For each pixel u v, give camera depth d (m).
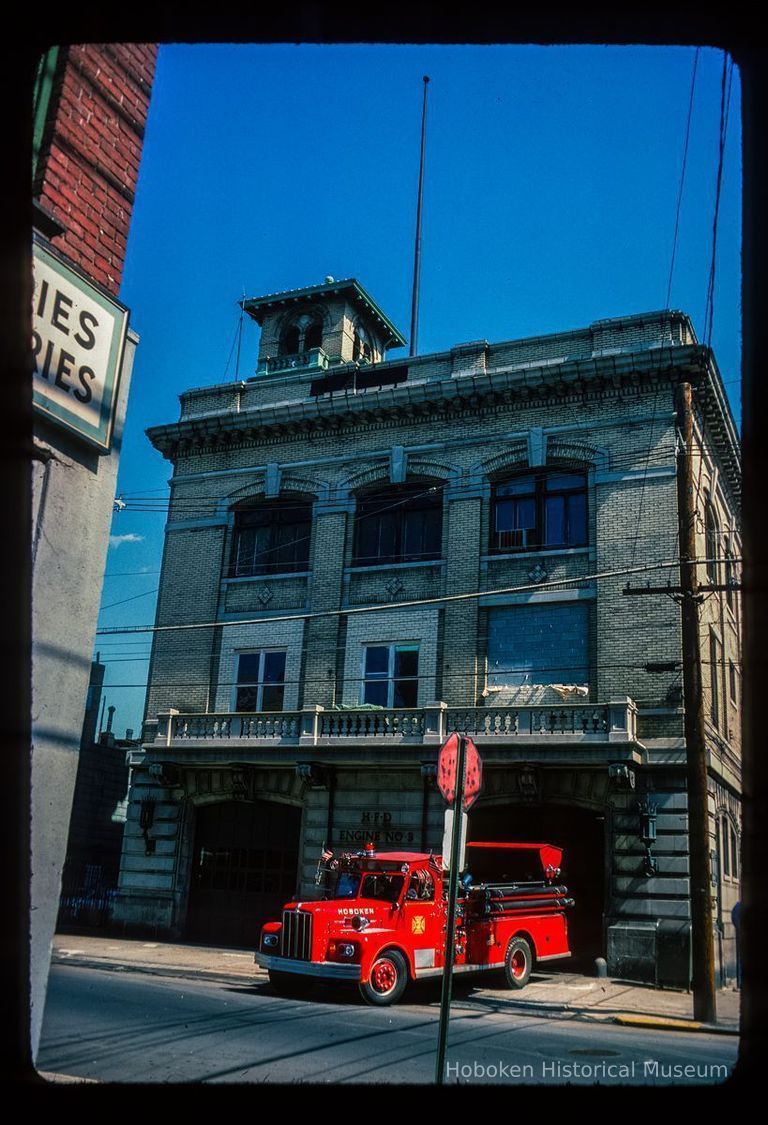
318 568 27.97
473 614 25.47
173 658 29.17
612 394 25.36
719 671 27.50
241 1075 8.66
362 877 16.78
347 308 34.22
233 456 30.44
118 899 27.50
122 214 6.40
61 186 5.86
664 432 24.48
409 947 15.91
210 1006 13.90
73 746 5.64
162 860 27.28
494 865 20.64
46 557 5.60
